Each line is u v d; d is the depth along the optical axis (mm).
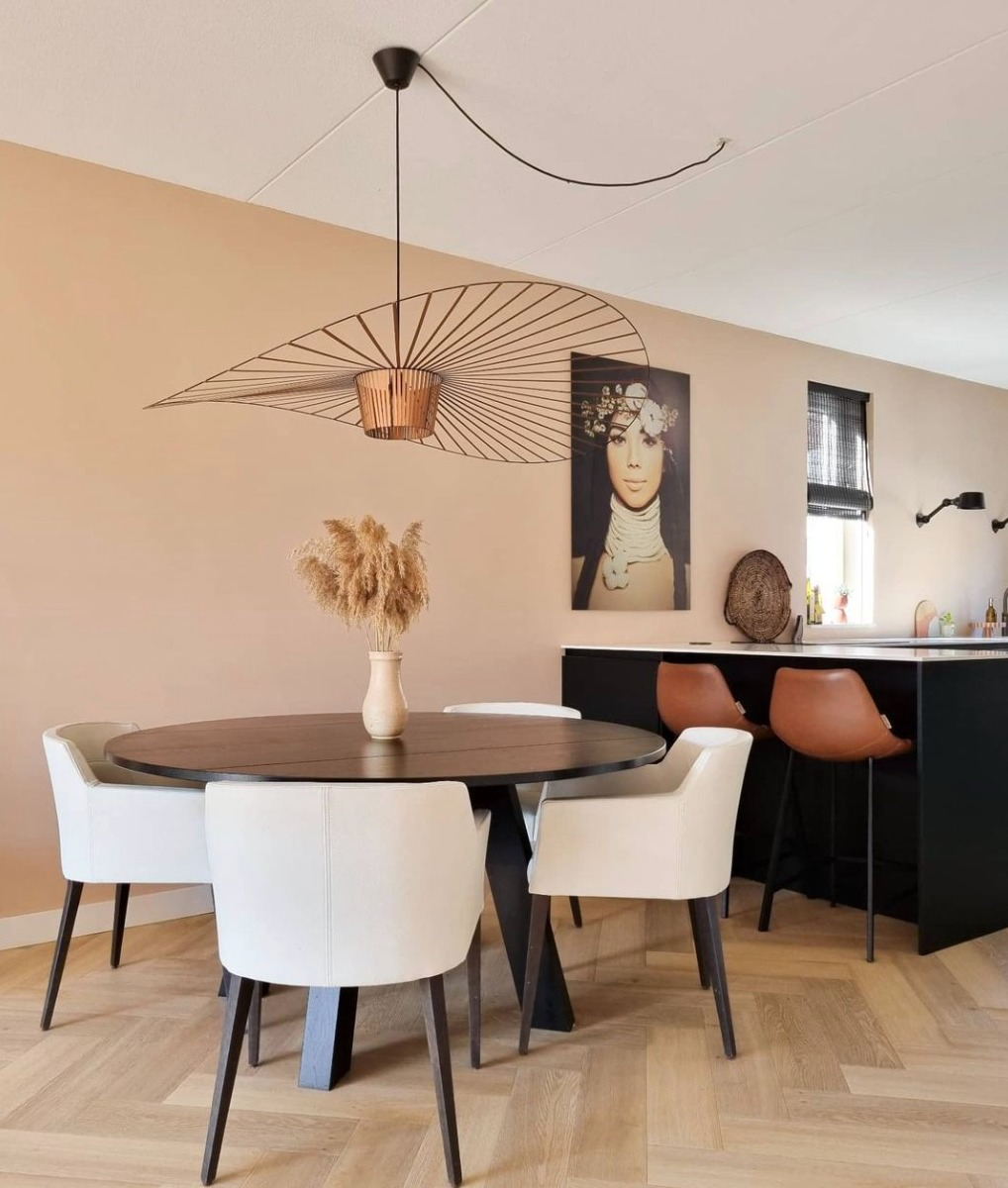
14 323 3121
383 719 2479
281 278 3664
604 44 2551
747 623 5203
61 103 2855
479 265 4234
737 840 3965
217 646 3508
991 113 2938
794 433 5484
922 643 5668
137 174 3342
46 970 2900
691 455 5004
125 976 2854
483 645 4242
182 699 3432
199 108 2885
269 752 2234
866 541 5949
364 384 2410
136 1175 1823
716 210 3662
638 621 4789
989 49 2596
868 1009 2602
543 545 4445
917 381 6176
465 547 4184
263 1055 2334
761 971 2885
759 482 5309
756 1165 1857
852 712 3016
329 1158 1883
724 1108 2072
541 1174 1828
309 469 3730
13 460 3121
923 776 3062
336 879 1725
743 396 5238
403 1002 2650
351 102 2848
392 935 1753
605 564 4652
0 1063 2275
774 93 2812
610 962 2957
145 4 2381
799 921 3369
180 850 2344
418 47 2562
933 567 6273
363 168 3291
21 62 2639
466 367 2572
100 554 3273
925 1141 1940
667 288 4586
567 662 4484
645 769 2775
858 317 5055
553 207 3629
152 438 3379
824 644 5480
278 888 1735
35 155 3152
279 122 2967
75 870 2416
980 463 6598
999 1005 2633
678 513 4934
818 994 2705
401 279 3986
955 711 3191
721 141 3098
